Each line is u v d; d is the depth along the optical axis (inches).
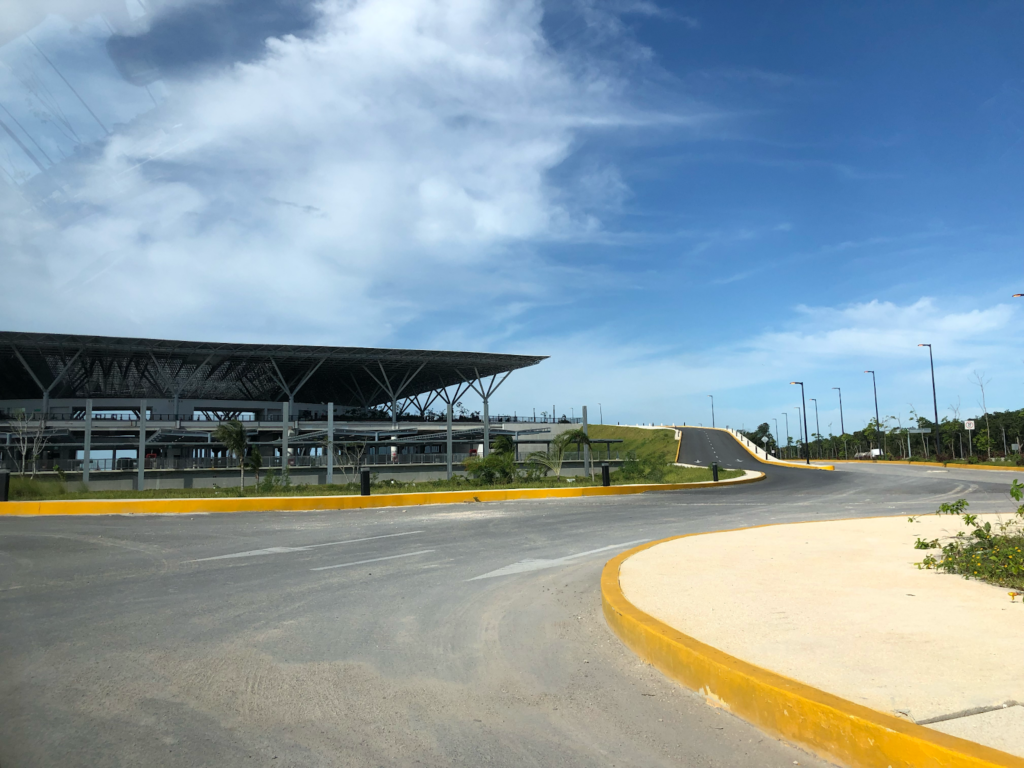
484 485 1365.7
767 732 157.8
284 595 317.7
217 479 1998.0
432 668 207.3
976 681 160.9
